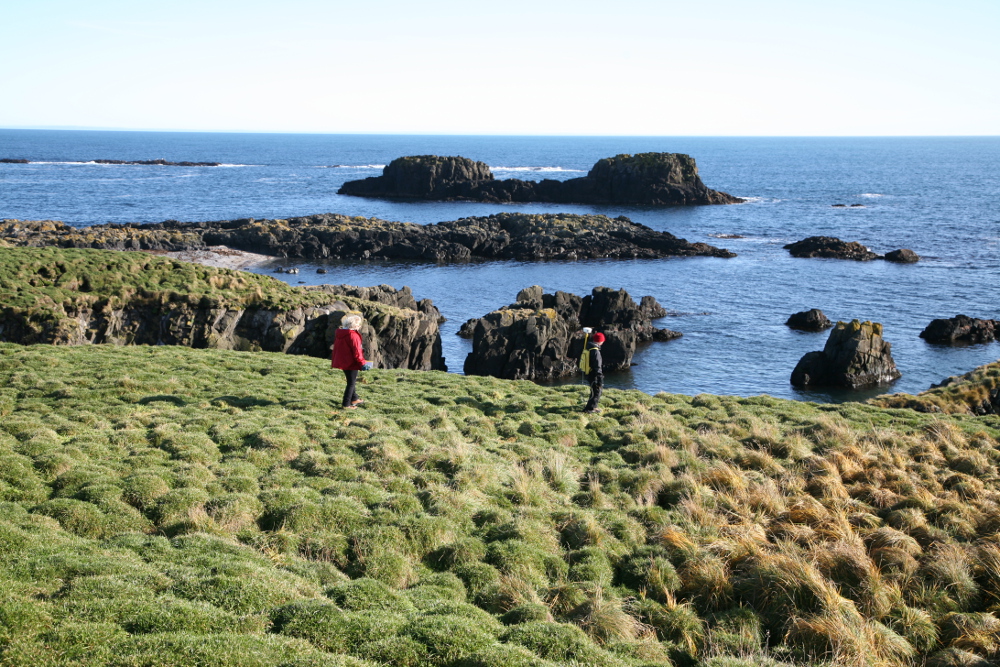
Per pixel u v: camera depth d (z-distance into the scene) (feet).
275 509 39.65
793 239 383.24
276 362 85.05
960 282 262.06
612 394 77.10
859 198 589.32
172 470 43.75
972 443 60.34
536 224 376.07
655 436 59.72
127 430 51.11
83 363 75.77
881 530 40.50
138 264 132.36
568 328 176.96
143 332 121.19
